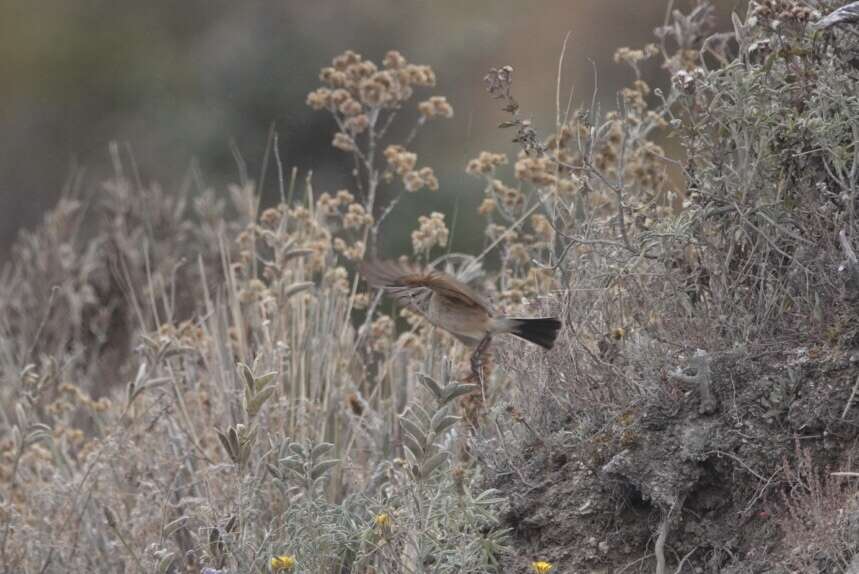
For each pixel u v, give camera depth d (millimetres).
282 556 8156
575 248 9289
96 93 31094
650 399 8188
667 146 12172
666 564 7965
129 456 10359
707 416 8008
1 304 14727
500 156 10984
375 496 9281
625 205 8914
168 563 8688
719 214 8602
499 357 9266
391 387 10836
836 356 7781
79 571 9992
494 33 27234
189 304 14125
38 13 32438
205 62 28953
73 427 13055
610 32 26703
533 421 8789
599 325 9078
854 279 7828
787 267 8289
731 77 8602
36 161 30625
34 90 31656
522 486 8484
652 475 7988
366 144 24609
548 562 8234
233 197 14234
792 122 8109
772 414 7844
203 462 10297
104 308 14523
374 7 28875
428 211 21750
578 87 25828
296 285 10453
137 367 13750
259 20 29266
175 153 27812
